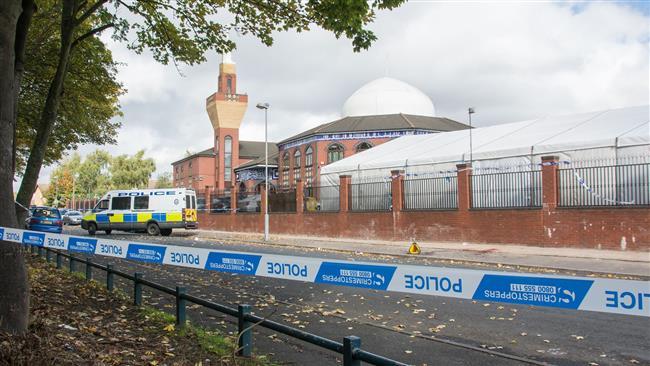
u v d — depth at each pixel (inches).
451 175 910.4
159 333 238.7
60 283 370.6
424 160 973.2
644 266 545.0
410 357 222.2
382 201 979.9
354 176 1117.7
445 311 322.0
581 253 645.3
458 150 955.3
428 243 847.1
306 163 2030.0
